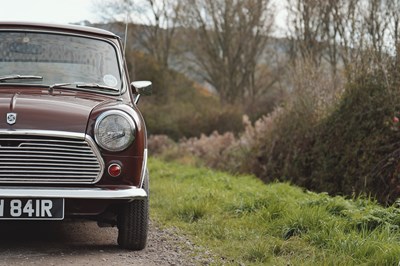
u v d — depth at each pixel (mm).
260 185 12297
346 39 15352
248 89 39656
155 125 34594
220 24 39344
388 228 6008
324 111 13586
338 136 12383
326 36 21875
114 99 6230
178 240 6609
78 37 6676
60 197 5301
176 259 5695
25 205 5277
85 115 5473
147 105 36406
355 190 11070
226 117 33469
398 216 6602
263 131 15734
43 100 5590
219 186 11344
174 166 18672
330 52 21641
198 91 41188
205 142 23094
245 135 17828
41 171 5301
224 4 39031
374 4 12594
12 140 5262
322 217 6691
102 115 5500
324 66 15820
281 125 14977
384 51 11633
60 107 5488
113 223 6047
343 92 12711
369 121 11461
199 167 19516
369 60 11891
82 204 5492
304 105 14203
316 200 7648
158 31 41031
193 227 7320
